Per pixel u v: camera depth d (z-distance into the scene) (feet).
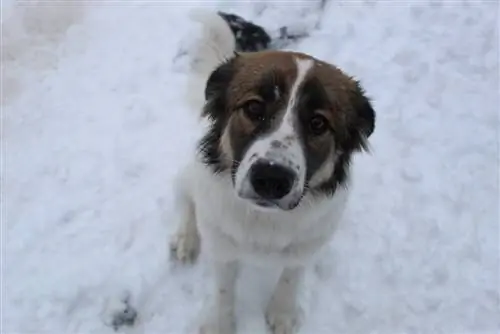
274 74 3.35
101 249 4.50
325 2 5.55
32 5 5.47
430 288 4.43
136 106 5.03
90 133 4.91
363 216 4.64
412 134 4.97
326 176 3.55
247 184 3.30
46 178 4.74
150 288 4.38
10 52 5.28
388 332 4.31
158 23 5.44
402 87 5.19
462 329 4.32
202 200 3.81
